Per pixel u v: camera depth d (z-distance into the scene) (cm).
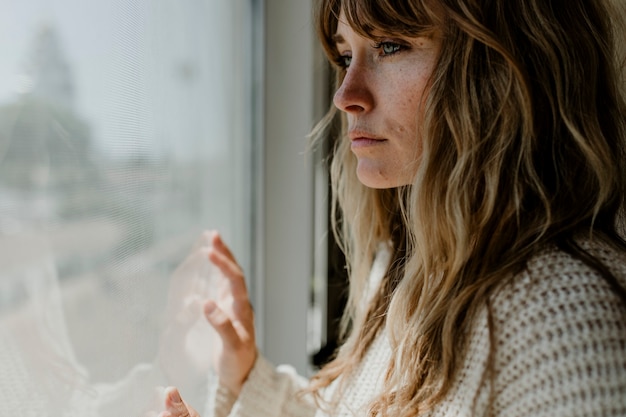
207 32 107
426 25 69
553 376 58
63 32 64
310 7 132
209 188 110
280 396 102
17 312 59
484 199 69
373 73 75
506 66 68
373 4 69
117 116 75
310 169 137
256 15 132
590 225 67
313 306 152
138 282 83
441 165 71
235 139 124
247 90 131
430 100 71
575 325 58
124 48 76
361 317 98
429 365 72
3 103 56
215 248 102
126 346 79
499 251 68
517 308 62
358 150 77
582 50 70
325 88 141
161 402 90
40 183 61
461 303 67
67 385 66
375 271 103
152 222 87
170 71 92
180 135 97
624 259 65
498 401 63
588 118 69
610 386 56
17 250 58
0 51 55
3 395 57
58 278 65
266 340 142
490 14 68
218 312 98
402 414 72
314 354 147
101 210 73
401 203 84
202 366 105
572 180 68
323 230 147
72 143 66
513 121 68
